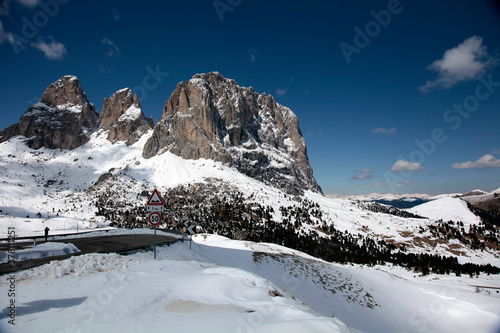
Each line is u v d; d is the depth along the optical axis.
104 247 28.67
